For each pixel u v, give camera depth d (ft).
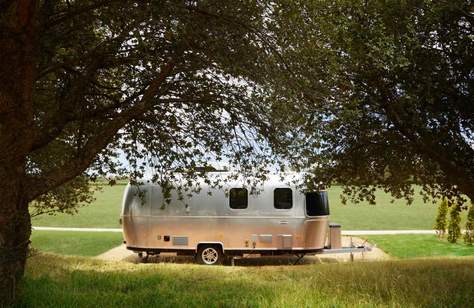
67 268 32.30
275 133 22.52
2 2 17.60
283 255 50.67
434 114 24.58
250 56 19.71
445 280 27.40
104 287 26.16
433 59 24.31
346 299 22.43
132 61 23.44
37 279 25.82
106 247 61.46
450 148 25.32
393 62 22.38
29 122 18.69
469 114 25.08
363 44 22.04
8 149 18.29
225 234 49.08
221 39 19.45
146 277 29.68
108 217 94.17
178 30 18.39
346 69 22.86
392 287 24.30
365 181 29.94
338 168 29.22
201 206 49.26
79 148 23.85
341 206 114.21
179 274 32.55
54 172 20.27
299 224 48.88
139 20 19.13
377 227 81.71
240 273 34.24
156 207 49.55
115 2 19.26
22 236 19.10
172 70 22.79
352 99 23.41
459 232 61.62
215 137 26.25
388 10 22.85
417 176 29.78
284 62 19.89
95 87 26.81
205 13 18.80
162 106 26.04
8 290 18.31
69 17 20.13
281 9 19.19
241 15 19.47
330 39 21.93
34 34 18.40
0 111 18.22
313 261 54.08
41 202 41.11
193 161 27.48
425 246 60.18
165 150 27.30
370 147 28.43
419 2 23.07
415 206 115.85
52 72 23.21
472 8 23.22
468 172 26.05
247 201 49.14
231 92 23.36
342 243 60.85
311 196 49.29
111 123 21.20
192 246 49.11
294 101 20.40
